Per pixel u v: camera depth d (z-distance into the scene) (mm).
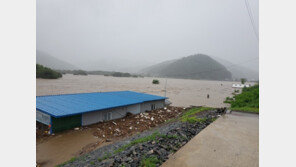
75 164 8664
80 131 15422
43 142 12945
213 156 7305
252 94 32125
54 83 74125
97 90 55594
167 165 6438
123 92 31688
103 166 6926
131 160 6984
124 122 18859
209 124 12938
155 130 14281
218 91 75812
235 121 13898
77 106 17828
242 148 8242
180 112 27094
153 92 59719
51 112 14914
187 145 8430
